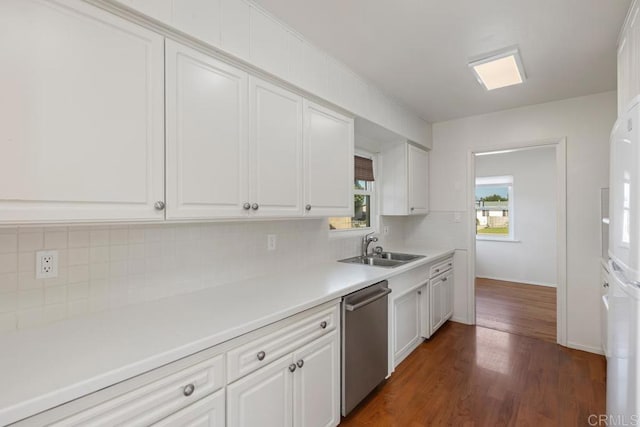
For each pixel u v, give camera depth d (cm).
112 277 140
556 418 193
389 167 346
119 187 112
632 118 103
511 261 559
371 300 201
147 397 96
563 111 298
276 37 173
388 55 215
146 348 102
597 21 175
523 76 241
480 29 185
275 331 139
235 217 153
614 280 133
